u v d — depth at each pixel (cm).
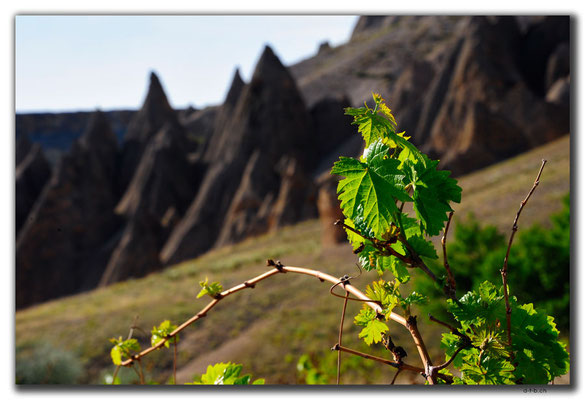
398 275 82
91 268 5341
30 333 1925
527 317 82
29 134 6781
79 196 5769
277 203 5084
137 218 5216
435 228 77
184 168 6556
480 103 4350
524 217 1855
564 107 4166
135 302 2228
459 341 82
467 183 3312
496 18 4903
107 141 6831
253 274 2373
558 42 4691
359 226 77
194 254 5519
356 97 7906
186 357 1471
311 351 1341
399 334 978
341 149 6022
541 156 3328
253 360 1388
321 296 1823
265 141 6012
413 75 5762
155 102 7300
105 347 1644
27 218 5812
